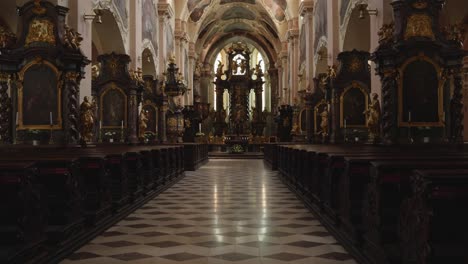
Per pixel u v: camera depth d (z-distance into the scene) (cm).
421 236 367
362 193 628
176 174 1712
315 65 2361
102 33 1791
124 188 914
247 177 1797
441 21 1456
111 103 1808
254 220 845
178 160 1788
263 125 4672
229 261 568
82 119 1216
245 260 572
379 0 1232
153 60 2377
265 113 4722
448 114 1138
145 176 1188
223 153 3828
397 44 1119
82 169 737
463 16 1446
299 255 594
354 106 1736
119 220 844
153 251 617
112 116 1805
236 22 4588
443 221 377
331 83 1758
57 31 1159
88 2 1318
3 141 1153
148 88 2345
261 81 4750
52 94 1164
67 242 605
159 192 1257
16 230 497
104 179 780
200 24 3856
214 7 3900
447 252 368
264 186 1454
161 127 2375
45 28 1158
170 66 2412
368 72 1728
